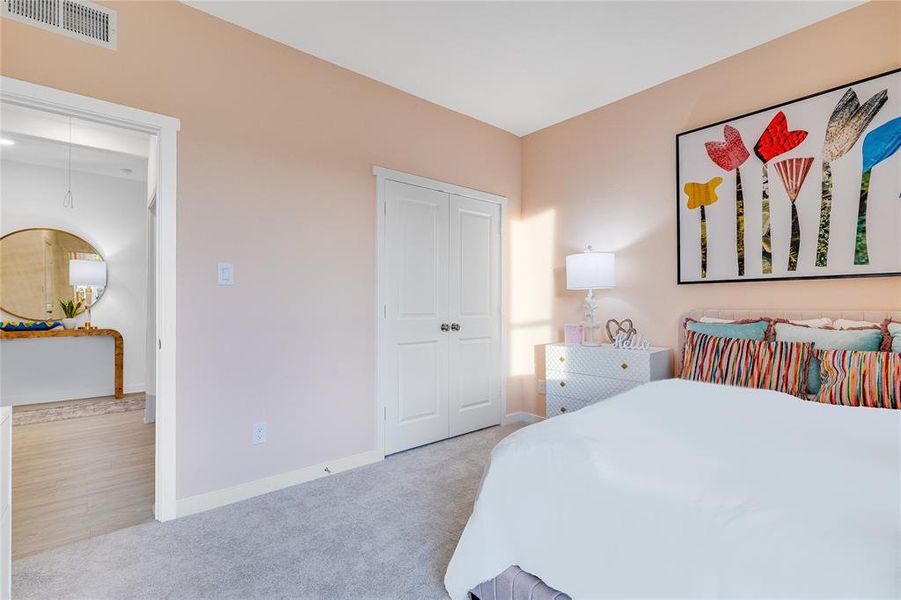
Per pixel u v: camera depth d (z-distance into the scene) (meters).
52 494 2.41
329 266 2.66
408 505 2.22
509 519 1.29
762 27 2.30
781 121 2.35
